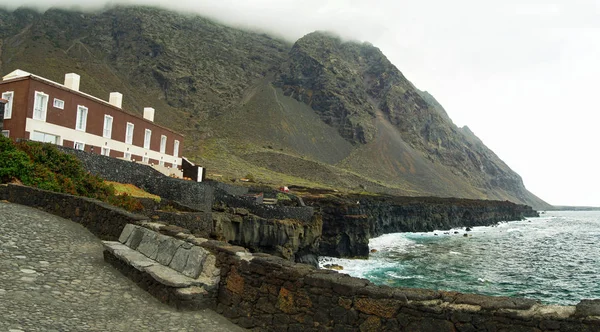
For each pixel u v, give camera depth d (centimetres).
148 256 1099
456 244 6469
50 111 3153
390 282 3438
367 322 743
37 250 1124
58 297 858
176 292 922
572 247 6231
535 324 618
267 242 3816
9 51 17088
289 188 8750
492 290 3177
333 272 858
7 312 730
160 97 19000
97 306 859
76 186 2239
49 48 17975
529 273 3925
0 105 2862
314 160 16588
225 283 971
